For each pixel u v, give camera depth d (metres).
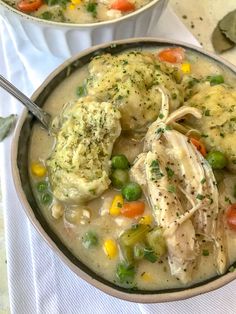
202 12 0.19
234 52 0.18
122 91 0.13
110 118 0.13
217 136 0.13
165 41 0.15
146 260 0.12
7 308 0.14
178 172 0.13
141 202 0.13
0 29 0.18
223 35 0.18
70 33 0.16
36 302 0.14
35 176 0.14
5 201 0.15
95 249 0.13
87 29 0.16
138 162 0.13
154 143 0.13
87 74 0.15
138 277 0.12
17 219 0.15
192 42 0.18
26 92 0.17
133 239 0.12
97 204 0.13
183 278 0.12
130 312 0.14
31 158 0.14
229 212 0.13
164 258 0.12
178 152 0.13
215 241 0.12
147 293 0.12
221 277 0.12
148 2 0.17
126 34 0.17
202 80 0.15
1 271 0.15
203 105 0.14
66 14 0.17
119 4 0.17
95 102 0.13
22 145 0.14
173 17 0.18
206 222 0.12
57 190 0.13
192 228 0.12
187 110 0.13
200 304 0.14
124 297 0.12
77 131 0.13
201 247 0.13
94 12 0.17
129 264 0.12
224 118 0.14
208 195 0.12
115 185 0.13
